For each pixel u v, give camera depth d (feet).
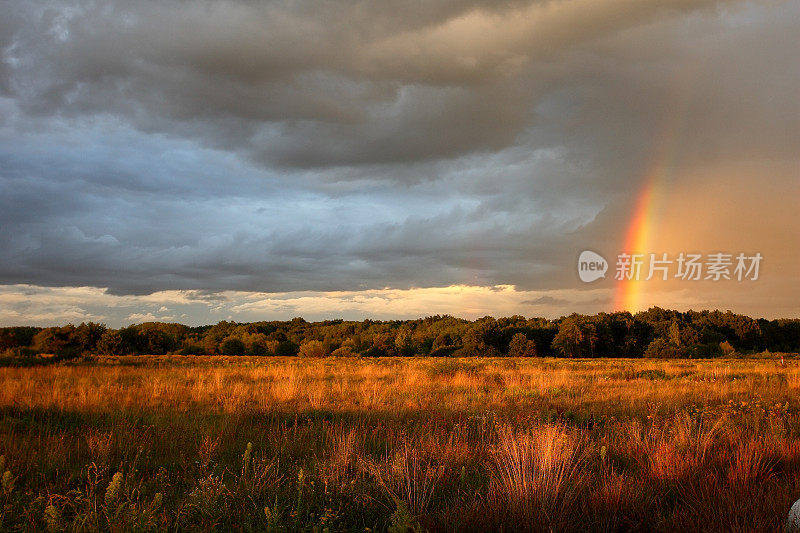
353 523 15.11
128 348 170.40
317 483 17.85
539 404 39.78
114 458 22.18
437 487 17.70
